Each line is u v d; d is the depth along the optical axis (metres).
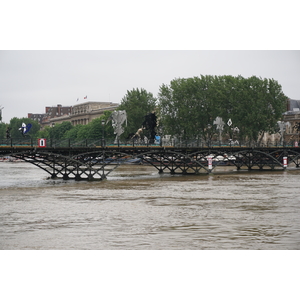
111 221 37.22
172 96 145.62
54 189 59.81
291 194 54.09
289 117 190.62
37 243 30.08
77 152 74.00
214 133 142.38
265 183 67.31
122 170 103.75
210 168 87.06
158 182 69.44
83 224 36.06
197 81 144.38
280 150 98.75
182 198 50.72
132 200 49.22
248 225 35.69
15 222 36.94
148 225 35.62
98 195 53.44
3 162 173.00
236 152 91.62
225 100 139.00
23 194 54.56
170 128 145.38
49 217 39.03
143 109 164.38
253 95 137.62
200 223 36.38
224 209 43.19
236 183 67.44
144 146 78.81
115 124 80.69
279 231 33.59
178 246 29.33
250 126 134.12
